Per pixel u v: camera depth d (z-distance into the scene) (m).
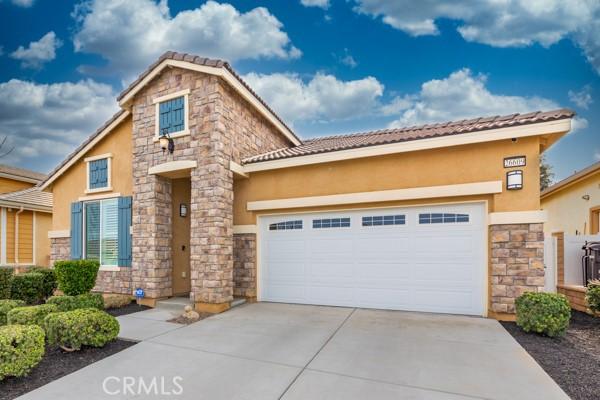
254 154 11.62
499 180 7.88
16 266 15.25
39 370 5.20
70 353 5.88
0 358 4.58
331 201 9.45
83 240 12.22
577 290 8.73
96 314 6.20
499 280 7.77
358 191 9.24
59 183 13.44
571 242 9.61
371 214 9.31
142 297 10.13
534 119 7.38
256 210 10.44
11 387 4.65
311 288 9.85
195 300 9.34
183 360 5.58
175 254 11.16
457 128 9.38
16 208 16.12
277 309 9.24
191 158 9.80
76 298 8.24
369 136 13.45
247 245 10.50
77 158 12.74
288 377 4.90
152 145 10.54
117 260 11.37
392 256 9.02
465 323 7.52
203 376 4.96
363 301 9.25
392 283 8.98
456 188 8.18
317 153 9.47
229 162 9.90
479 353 5.74
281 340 6.54
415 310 8.70
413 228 8.84
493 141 7.94
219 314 8.74
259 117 12.13
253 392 4.46
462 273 8.32
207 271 9.27
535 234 7.51
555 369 5.09
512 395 4.32
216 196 9.34
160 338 6.74
